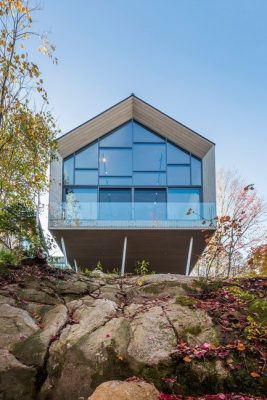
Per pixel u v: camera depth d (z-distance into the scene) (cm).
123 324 460
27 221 984
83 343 435
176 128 1953
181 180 1984
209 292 558
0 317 495
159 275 665
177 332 445
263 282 596
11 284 613
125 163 1997
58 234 1716
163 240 1769
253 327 449
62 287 614
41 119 1155
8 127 989
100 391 356
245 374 396
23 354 427
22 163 1109
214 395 372
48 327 470
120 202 1777
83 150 2003
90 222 1706
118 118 1988
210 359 410
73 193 1891
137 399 348
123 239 1761
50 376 413
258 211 1639
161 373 402
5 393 397
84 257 1948
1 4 753
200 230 1706
